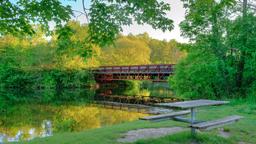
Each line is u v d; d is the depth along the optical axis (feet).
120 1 17.53
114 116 59.26
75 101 93.50
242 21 50.70
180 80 60.03
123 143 19.40
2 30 18.33
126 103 87.61
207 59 53.42
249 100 46.01
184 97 58.49
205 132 22.62
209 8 34.88
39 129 43.98
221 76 53.06
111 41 18.37
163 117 19.81
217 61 52.08
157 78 109.60
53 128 45.09
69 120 53.47
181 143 19.47
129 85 164.96
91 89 151.53
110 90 151.12
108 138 20.93
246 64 50.98
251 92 49.60
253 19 50.52
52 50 141.59
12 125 47.60
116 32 18.25
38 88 146.51
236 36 51.72
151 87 180.96
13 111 67.15
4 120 53.21
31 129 43.86
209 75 53.72
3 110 68.80
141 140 19.67
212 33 52.85
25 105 80.79
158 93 135.85
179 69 60.80
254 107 36.94
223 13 51.34
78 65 147.02
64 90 143.95
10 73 139.74
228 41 52.75
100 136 21.58
